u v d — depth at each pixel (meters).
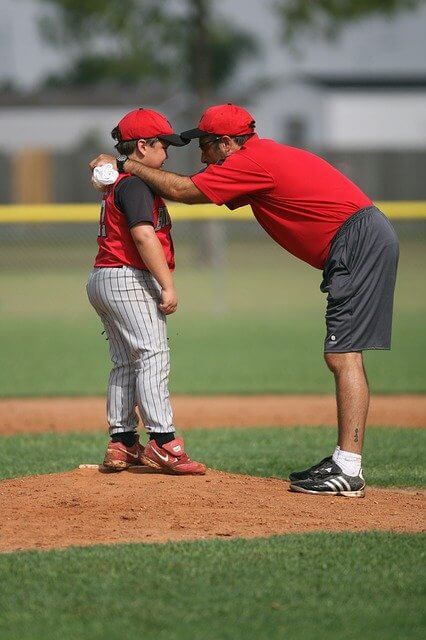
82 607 15.57
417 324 64.12
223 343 56.81
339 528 19.94
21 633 14.66
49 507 20.97
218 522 20.19
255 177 21.80
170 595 16.05
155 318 22.30
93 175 22.17
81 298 77.88
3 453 29.34
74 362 51.31
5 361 51.69
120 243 22.12
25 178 134.38
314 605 15.64
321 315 69.06
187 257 96.94
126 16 103.50
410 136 167.38
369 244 21.72
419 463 27.47
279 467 26.77
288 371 47.44
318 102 166.50
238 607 15.54
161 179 21.69
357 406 22.09
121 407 22.94
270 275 89.69
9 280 86.75
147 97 174.50
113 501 21.28
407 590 16.30
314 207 21.89
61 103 172.75
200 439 32.03
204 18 105.44
